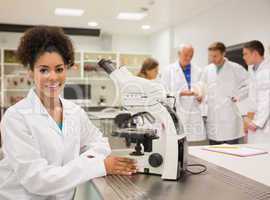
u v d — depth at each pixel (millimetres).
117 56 6836
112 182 1127
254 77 2832
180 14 5172
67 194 1192
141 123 1385
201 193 1005
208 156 1605
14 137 1024
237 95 3250
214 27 4707
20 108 1088
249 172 1286
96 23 5930
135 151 1284
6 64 6129
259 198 963
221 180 1152
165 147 1190
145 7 4691
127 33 7117
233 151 1712
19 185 1096
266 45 3664
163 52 6590
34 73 1099
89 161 1100
